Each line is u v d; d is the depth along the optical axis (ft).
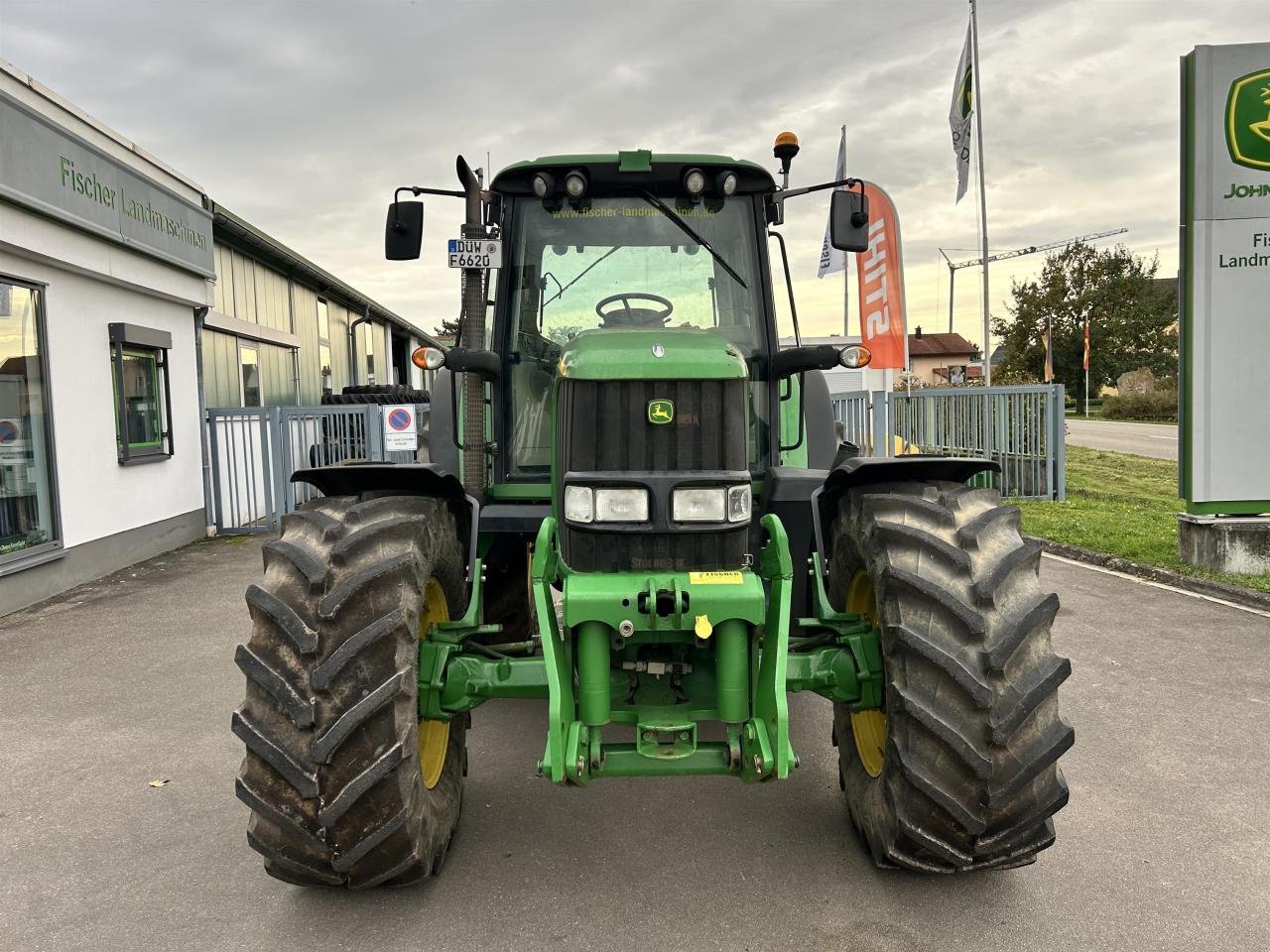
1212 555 23.82
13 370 23.25
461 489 10.54
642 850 10.56
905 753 8.50
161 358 31.48
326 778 8.13
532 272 13.05
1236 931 8.76
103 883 10.03
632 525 9.13
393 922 9.11
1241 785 12.04
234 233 39.88
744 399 9.48
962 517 9.16
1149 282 198.29
